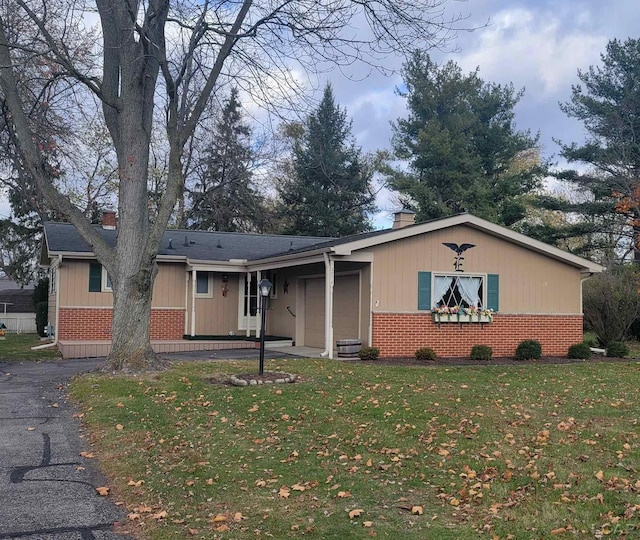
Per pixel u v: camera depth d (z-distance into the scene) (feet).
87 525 16.37
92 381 36.65
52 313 75.41
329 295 50.19
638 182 83.61
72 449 23.90
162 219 40.22
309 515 16.62
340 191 127.24
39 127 51.13
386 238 50.83
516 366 46.78
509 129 116.26
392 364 46.68
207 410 29.32
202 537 15.31
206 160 116.47
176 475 20.18
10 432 26.43
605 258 93.91
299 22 39.01
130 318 40.16
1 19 39.42
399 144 117.39
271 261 59.93
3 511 17.33
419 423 26.45
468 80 112.68
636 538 14.71
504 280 55.93
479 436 24.40
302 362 45.96
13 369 48.08
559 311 57.93
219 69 40.60
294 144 125.80
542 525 15.67
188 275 69.05
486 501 17.60
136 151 40.91
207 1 38.45
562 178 104.68
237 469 20.66
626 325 65.26
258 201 127.65
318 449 22.94
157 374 38.34
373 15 38.04
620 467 20.38
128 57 40.04
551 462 20.99
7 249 130.52
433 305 53.21
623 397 33.12
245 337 66.59
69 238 67.67
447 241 53.88
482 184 112.16
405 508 17.11
